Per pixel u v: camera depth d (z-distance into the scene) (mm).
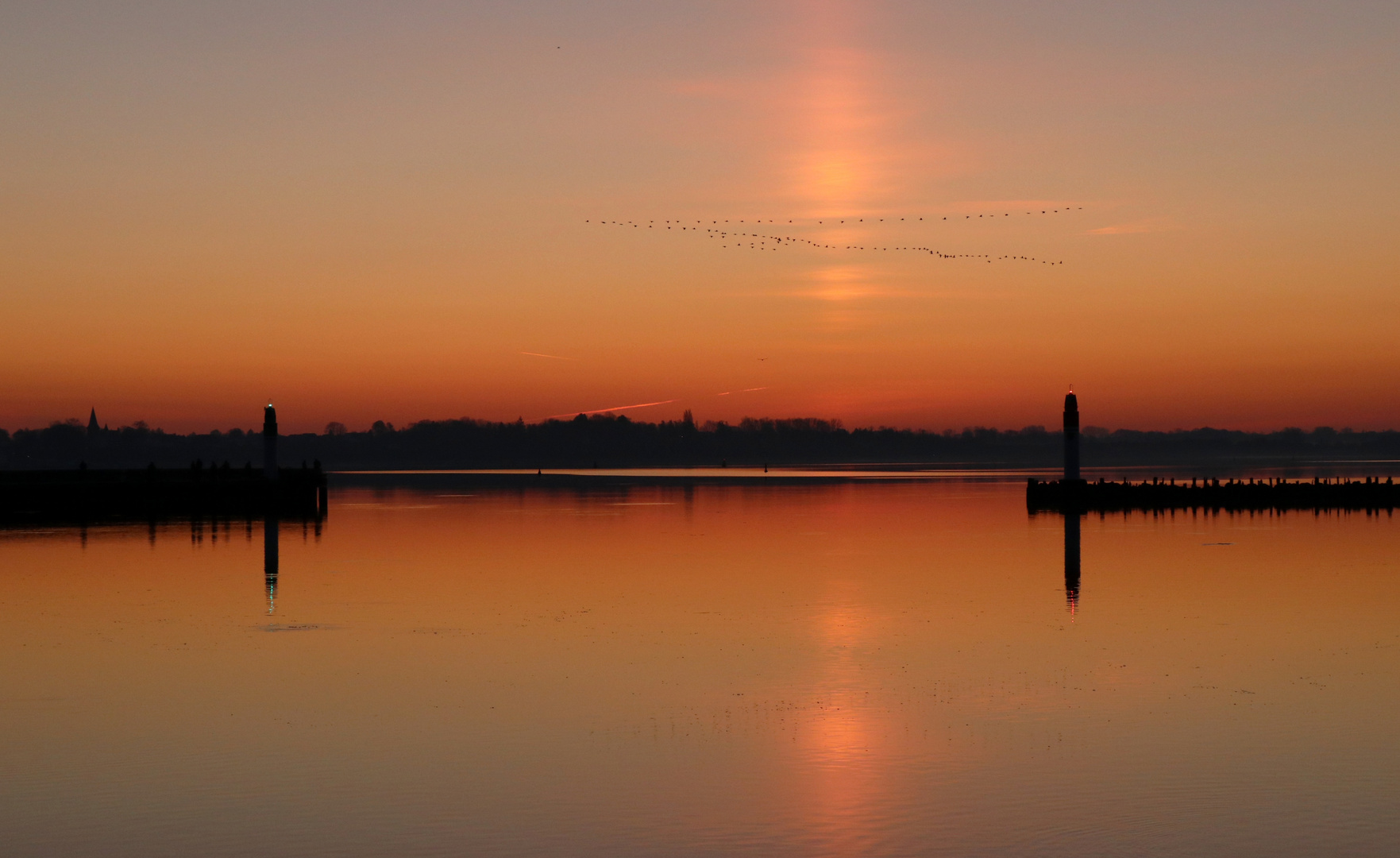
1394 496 123625
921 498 152125
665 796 26828
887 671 39062
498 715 33594
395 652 42562
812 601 55094
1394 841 24000
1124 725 32312
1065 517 110500
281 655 41969
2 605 53719
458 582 62125
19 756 29719
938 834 24547
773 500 150000
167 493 126500
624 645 43875
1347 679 37625
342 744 30812
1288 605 53094
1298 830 24594
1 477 125062
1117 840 24172
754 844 24156
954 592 57875
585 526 103062
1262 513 113250
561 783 27703
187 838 24422
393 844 24172
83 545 82812
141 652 42562
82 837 24484
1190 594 56500
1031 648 42906
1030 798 26516
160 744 30719
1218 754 29609
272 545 83438
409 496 167750
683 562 72438
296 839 24391
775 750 30156
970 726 32219
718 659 41281
